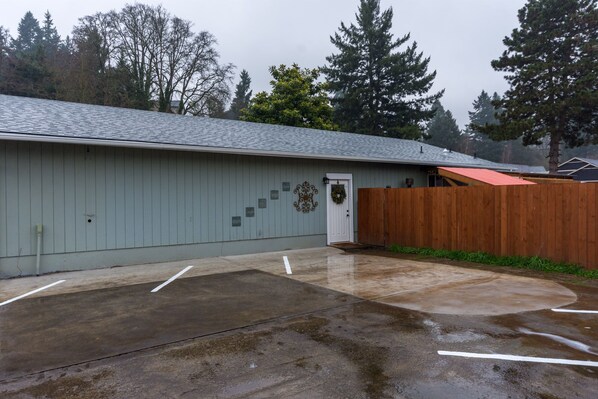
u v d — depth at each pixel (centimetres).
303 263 954
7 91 2823
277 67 3158
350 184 1326
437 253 1038
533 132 2508
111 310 570
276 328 490
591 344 429
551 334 459
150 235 952
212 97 3130
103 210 891
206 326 499
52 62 3178
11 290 690
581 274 775
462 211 1023
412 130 3353
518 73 2594
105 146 891
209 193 1041
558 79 2444
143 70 2989
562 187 837
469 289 681
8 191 790
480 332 467
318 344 435
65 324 509
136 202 934
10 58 2983
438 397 318
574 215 817
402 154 1469
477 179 1266
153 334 471
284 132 1466
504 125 2566
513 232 920
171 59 3048
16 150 797
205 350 421
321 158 1184
